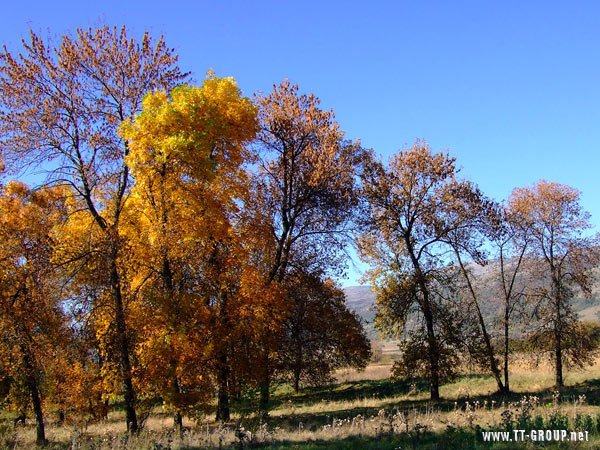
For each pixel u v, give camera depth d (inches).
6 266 526.9
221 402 603.5
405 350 896.3
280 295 664.4
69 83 561.3
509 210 1015.0
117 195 587.8
